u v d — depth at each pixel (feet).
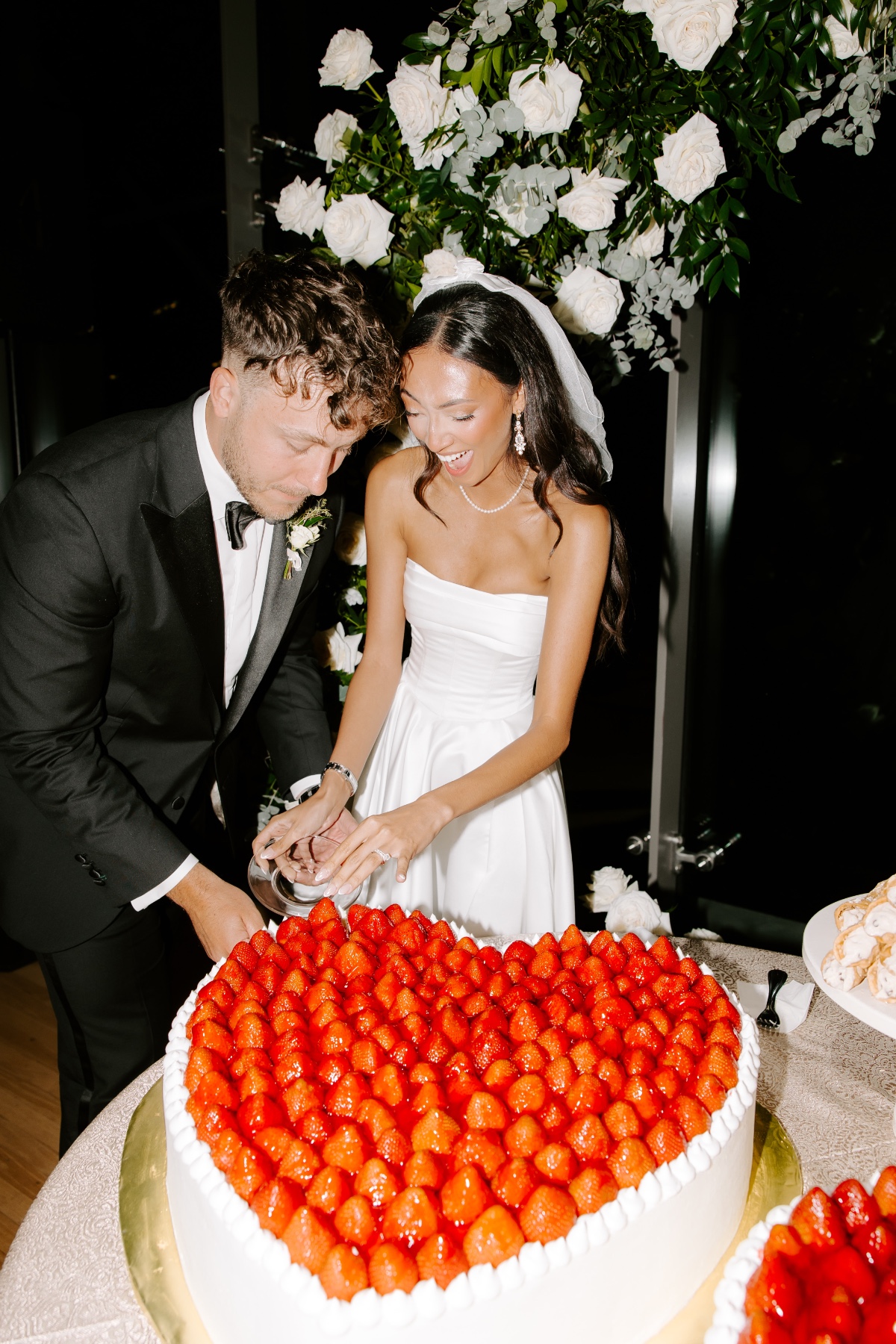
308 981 4.01
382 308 7.18
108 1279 3.32
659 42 6.42
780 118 6.83
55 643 4.95
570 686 5.86
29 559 4.89
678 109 6.70
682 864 10.94
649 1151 3.09
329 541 6.17
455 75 6.70
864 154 6.75
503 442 5.46
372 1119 3.22
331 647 8.30
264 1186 3.00
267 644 5.85
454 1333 2.76
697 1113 3.31
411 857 4.98
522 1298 2.81
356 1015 3.78
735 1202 3.43
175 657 5.46
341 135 7.13
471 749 6.39
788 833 10.94
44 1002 9.77
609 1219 2.94
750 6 6.42
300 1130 3.25
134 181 9.23
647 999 3.93
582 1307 2.94
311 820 5.47
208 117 8.70
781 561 10.43
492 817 6.42
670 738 10.41
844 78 6.63
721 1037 3.65
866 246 9.41
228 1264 2.96
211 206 8.99
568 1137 3.16
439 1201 2.93
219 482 5.29
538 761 5.64
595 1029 3.69
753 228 9.77
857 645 10.25
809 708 10.61
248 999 3.92
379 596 6.50
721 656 10.93
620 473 9.77
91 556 4.93
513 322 5.24
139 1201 3.60
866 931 4.04
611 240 7.36
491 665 6.34
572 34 6.68
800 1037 4.46
